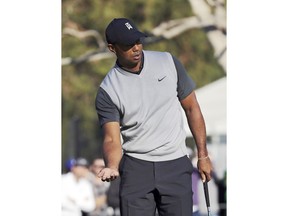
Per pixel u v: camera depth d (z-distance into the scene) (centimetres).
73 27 4950
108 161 1421
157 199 1449
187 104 1453
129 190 1438
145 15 4869
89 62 5162
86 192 3241
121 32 1389
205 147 1452
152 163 1427
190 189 1442
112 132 1430
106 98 1428
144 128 1418
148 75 1418
